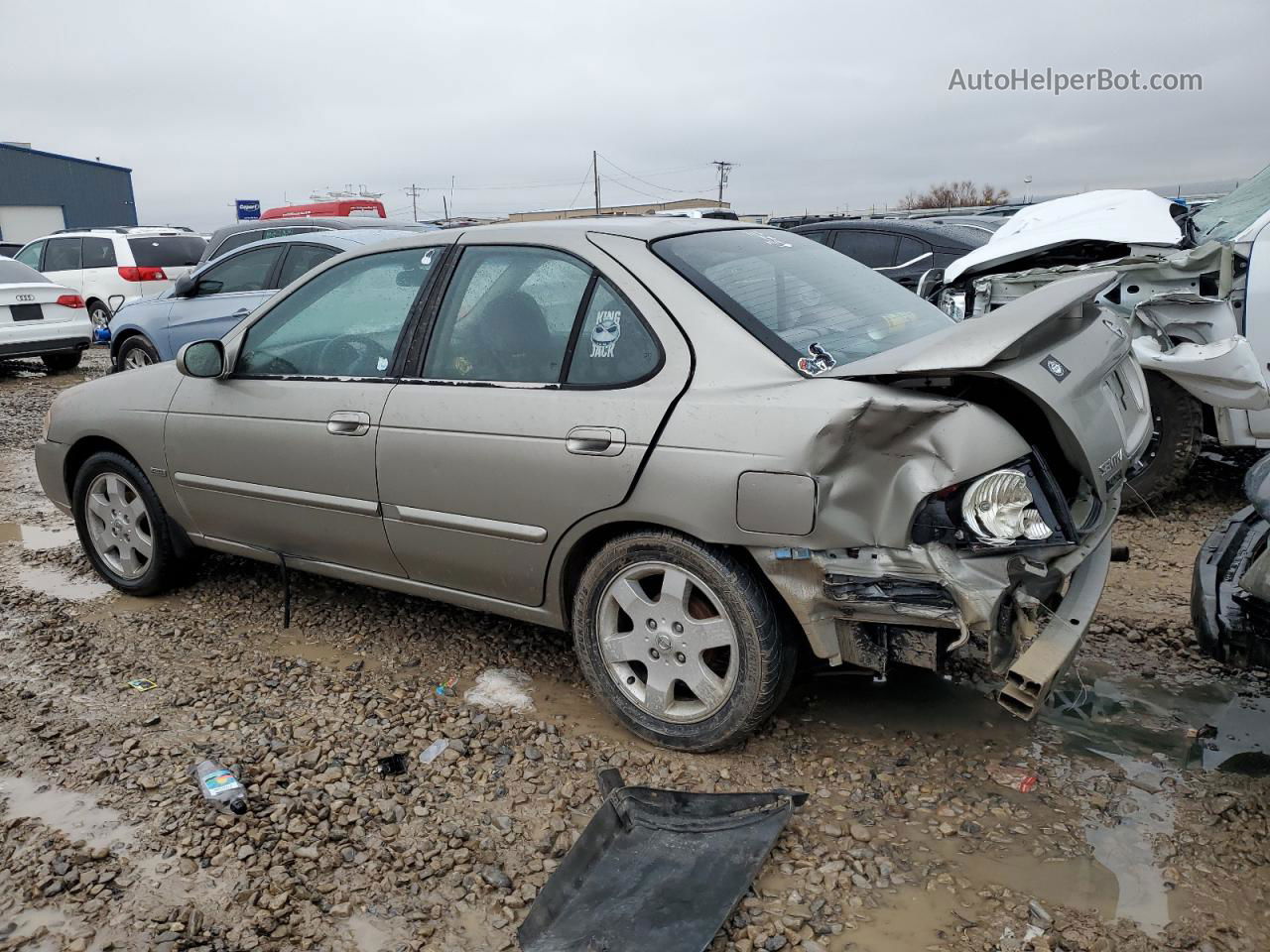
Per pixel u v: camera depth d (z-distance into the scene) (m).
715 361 3.01
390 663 4.02
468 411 3.45
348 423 3.75
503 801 3.03
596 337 3.26
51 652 4.21
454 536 3.57
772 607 3.03
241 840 2.87
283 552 4.25
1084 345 3.06
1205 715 3.40
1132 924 2.43
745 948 2.40
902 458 2.75
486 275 3.60
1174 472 5.59
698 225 3.63
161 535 4.62
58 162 46.31
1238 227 5.77
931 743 3.27
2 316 12.52
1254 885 2.55
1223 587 3.18
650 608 3.21
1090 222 6.35
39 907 2.61
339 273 4.02
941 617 2.74
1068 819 2.84
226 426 4.16
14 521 6.36
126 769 3.26
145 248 15.31
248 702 3.71
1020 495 2.72
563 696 3.70
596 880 2.63
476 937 2.49
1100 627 4.12
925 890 2.58
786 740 3.31
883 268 8.77
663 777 3.12
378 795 3.08
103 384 4.80
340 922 2.55
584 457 3.15
